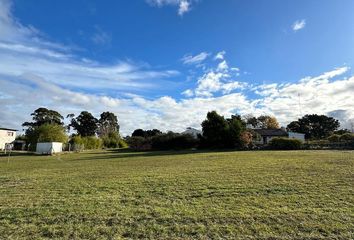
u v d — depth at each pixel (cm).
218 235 495
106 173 1341
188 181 1012
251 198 746
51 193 874
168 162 1845
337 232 498
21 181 1166
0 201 770
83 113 9594
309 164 1385
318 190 809
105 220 580
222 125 3794
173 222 563
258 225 538
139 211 641
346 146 3055
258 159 1784
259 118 8212
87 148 5659
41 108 7931
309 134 7412
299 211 619
